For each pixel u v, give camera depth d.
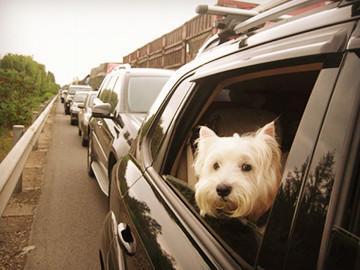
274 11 1.42
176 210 1.53
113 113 4.94
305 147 0.94
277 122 1.40
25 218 4.55
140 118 4.46
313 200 0.87
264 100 1.96
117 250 1.90
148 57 15.47
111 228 2.20
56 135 12.69
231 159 1.27
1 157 8.50
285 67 1.30
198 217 1.38
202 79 1.81
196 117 1.87
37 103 17.89
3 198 3.22
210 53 1.92
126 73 5.49
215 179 1.28
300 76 1.55
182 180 1.73
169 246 1.38
